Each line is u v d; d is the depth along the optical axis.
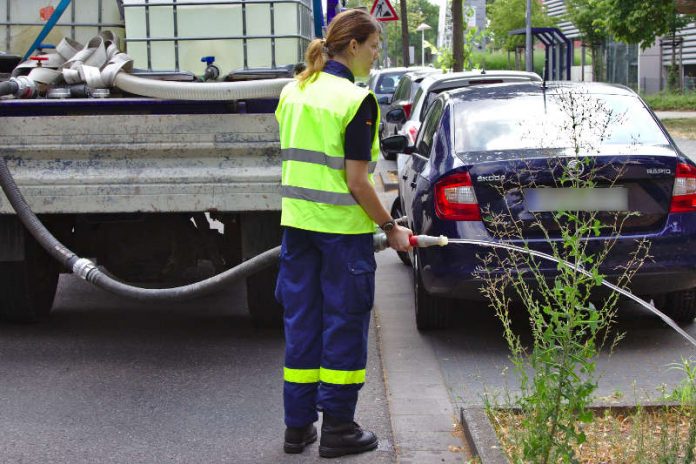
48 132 7.47
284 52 8.75
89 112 7.58
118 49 8.90
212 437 6.17
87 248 8.66
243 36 8.73
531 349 8.08
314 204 5.60
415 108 16.55
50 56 8.40
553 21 65.31
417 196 8.45
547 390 4.86
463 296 7.80
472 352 8.01
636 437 5.41
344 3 14.04
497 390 6.93
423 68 32.91
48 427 6.35
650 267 7.57
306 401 5.83
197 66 8.78
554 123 8.19
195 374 7.50
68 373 7.53
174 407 6.75
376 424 6.36
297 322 5.78
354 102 5.48
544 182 7.49
